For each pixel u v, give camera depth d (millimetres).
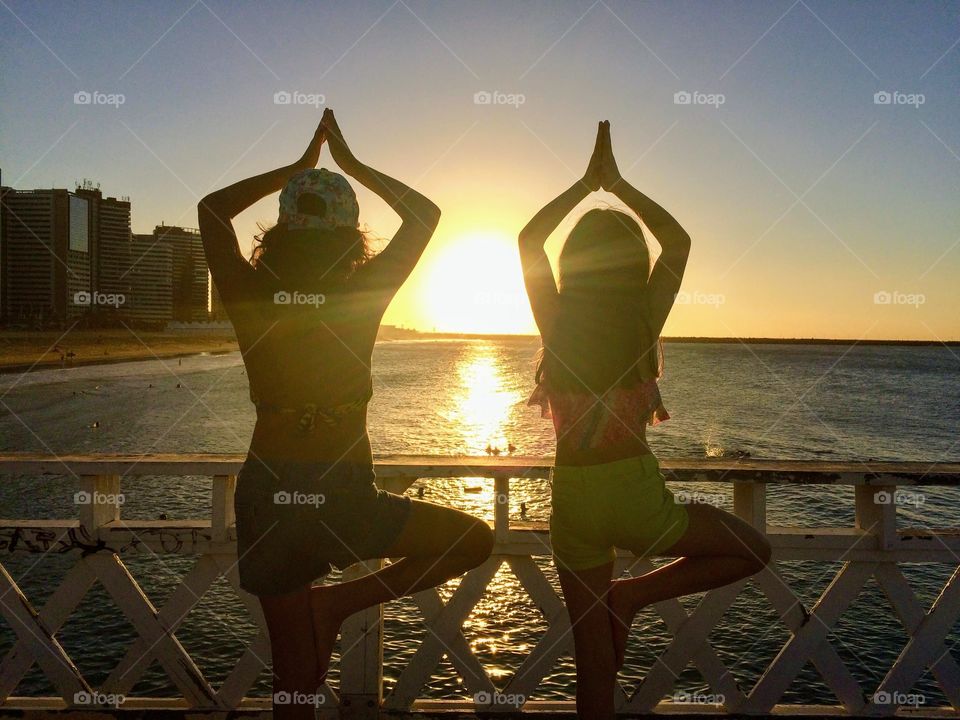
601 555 1985
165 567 12164
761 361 144625
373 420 40969
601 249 1971
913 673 2539
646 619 9836
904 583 2547
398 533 1834
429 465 2504
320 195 1755
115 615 10570
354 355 1761
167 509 16766
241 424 39719
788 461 2686
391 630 9586
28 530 2486
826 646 2557
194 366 98125
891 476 2471
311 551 1742
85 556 2508
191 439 34156
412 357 159375
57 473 2451
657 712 2578
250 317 1744
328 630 1853
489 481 20328
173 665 2537
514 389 69875
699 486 14805
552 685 8617
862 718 2541
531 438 34406
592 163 2068
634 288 1986
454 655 2566
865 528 2594
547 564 12383
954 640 9469
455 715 2541
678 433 35875
